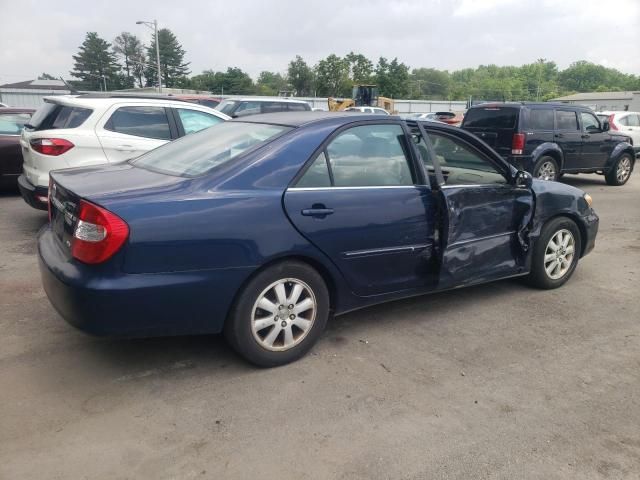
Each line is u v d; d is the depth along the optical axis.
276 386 3.45
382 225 3.93
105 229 3.03
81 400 3.23
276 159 3.58
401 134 4.20
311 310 3.74
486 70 139.38
